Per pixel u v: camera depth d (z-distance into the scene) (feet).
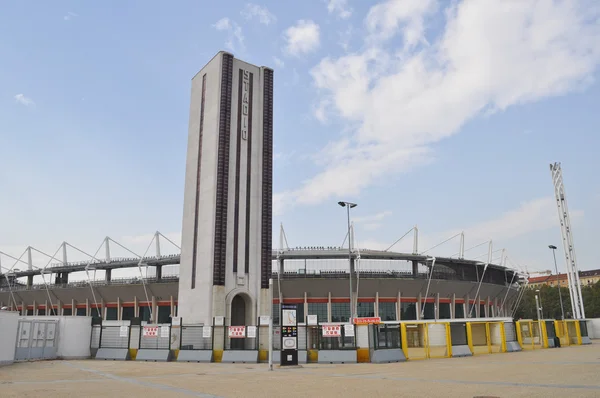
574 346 179.93
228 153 205.36
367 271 304.30
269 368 103.50
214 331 145.59
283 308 113.70
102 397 57.47
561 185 306.76
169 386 69.72
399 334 128.47
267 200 212.64
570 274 294.46
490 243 344.90
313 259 305.53
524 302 558.15
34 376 88.38
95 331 154.61
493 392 55.62
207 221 198.70
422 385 65.05
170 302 320.09
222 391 62.75
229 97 211.61
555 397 50.03
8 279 411.54
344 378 78.89
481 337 193.36
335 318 301.02
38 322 143.54
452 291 319.27
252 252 203.10
